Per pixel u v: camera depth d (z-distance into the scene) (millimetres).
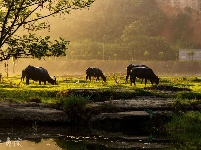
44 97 33625
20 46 27141
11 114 24594
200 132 23047
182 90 40469
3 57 27297
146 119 25297
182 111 27141
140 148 18484
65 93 32281
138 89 35156
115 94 32281
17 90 36906
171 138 21078
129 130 23609
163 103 28453
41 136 21078
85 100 25859
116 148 18422
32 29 28719
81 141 19969
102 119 24984
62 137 20906
